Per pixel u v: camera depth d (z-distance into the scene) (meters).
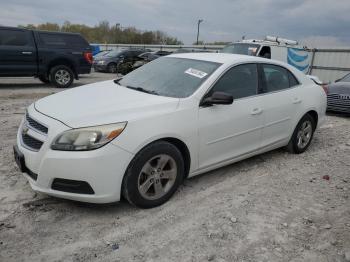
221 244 3.23
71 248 3.05
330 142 6.73
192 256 3.04
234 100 4.44
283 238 3.38
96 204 3.77
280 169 5.12
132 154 3.43
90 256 2.97
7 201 3.73
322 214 3.88
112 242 3.17
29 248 3.02
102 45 45.97
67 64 12.92
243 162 5.30
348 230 3.59
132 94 4.12
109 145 3.30
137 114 3.57
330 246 3.30
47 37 12.28
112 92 4.24
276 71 5.20
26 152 3.48
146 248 3.11
